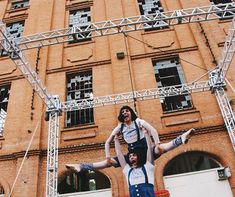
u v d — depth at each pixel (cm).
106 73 1382
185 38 1438
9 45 876
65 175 1129
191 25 1466
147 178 518
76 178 1319
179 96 1280
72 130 1223
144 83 1310
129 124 565
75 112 1326
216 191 1023
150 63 1378
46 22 1681
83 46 1527
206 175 1055
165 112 1205
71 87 1421
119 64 1377
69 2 1803
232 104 1164
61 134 1218
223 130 1111
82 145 1154
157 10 1677
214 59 1304
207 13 856
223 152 1063
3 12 1841
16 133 1256
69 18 1739
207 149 1075
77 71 1439
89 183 1349
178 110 1205
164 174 1136
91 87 1404
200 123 1150
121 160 551
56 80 1412
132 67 1370
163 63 1405
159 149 524
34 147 1169
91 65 1428
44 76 1419
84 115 1314
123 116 566
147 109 1223
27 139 1212
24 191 1075
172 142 515
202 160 1250
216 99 1172
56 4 1797
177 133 1122
